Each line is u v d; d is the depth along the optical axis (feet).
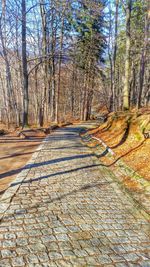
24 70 56.70
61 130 68.03
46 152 35.65
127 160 29.99
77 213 16.63
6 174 24.57
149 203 19.13
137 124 40.14
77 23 88.12
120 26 91.04
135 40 77.97
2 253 11.83
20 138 48.01
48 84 93.40
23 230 13.99
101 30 96.63
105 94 116.26
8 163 28.76
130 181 24.18
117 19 81.66
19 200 18.17
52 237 13.44
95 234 14.10
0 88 126.72
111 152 34.76
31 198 18.66
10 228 14.15
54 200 18.56
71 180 23.76
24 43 55.67
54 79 94.84
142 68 70.59
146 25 66.74
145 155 29.27
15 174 24.66
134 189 22.24
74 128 75.25
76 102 150.92
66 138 51.16
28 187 21.07
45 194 19.67
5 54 73.36
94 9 57.88
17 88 109.29
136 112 46.73
